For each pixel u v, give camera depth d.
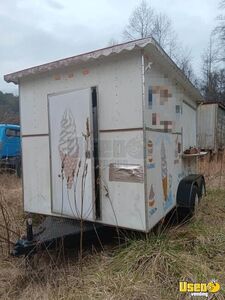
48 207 4.29
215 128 12.80
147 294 2.85
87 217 3.75
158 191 3.84
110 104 3.60
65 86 3.97
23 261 3.61
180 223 4.62
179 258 3.29
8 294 3.11
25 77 4.33
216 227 4.48
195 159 6.72
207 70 31.94
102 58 3.58
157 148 3.82
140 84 3.37
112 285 3.00
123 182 3.55
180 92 5.08
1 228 4.40
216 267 3.33
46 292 3.04
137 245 3.52
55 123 4.04
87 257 3.70
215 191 7.00
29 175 4.52
